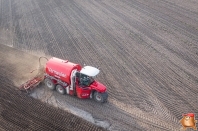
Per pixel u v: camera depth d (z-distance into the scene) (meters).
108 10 33.62
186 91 18.38
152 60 22.45
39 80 18.83
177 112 16.38
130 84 19.27
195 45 24.55
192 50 23.75
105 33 27.69
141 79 19.84
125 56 23.19
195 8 32.62
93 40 26.33
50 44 25.95
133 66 21.62
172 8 33.22
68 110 16.62
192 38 25.84
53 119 15.83
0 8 37.50
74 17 32.09
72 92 17.45
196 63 21.78
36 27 30.12
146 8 33.72
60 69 17.06
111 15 32.09
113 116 16.08
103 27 29.08
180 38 25.95
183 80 19.62
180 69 21.05
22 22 31.88
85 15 32.47
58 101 17.48
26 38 27.64
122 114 16.25
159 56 23.02
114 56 23.23
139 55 23.30
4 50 25.03
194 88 18.67
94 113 16.33
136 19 30.69
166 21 29.75
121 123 15.54
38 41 26.75
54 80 17.91
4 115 16.22
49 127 15.18
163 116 16.06
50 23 30.91
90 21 30.73
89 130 14.94
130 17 31.28
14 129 15.08
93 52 24.05
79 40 26.45
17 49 25.20
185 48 24.14
